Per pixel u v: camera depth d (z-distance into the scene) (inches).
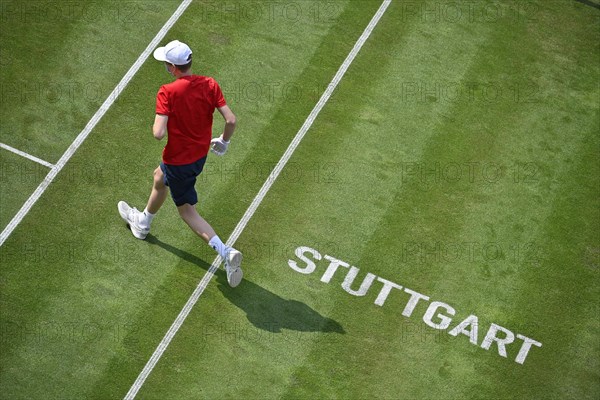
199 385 874.8
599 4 1268.5
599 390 909.8
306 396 876.6
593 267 1000.9
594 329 951.6
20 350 884.0
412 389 890.7
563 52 1208.8
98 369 878.4
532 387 904.3
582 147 1110.4
